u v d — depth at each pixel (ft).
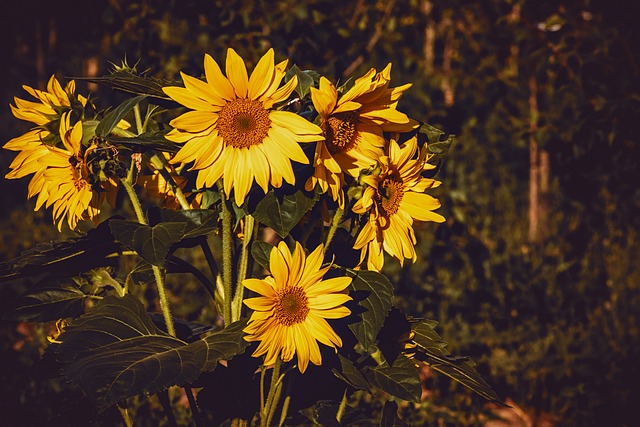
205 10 16.89
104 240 6.31
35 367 14.05
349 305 6.19
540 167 24.45
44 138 6.22
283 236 5.95
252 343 6.75
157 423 13.50
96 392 5.18
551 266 20.58
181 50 17.76
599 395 16.30
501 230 25.00
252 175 5.76
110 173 6.11
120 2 17.51
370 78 5.73
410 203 6.30
